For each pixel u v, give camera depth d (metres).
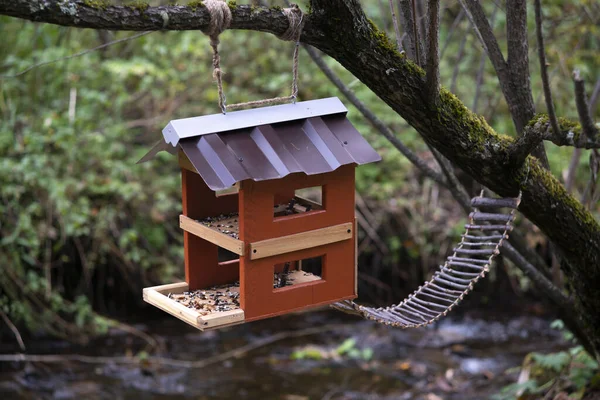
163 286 3.33
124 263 8.02
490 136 3.25
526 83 3.90
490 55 3.94
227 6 2.75
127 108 9.00
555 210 3.47
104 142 8.10
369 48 2.98
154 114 9.00
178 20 2.68
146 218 8.16
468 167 3.30
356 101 4.47
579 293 4.07
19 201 7.68
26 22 8.44
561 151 8.06
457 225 8.34
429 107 3.10
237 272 3.47
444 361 7.42
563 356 5.60
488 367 7.28
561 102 7.95
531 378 5.77
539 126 3.08
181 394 6.92
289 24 2.87
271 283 3.04
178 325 8.12
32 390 6.94
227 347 7.76
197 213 3.38
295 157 2.96
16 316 7.46
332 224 3.14
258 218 2.96
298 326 8.20
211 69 9.21
